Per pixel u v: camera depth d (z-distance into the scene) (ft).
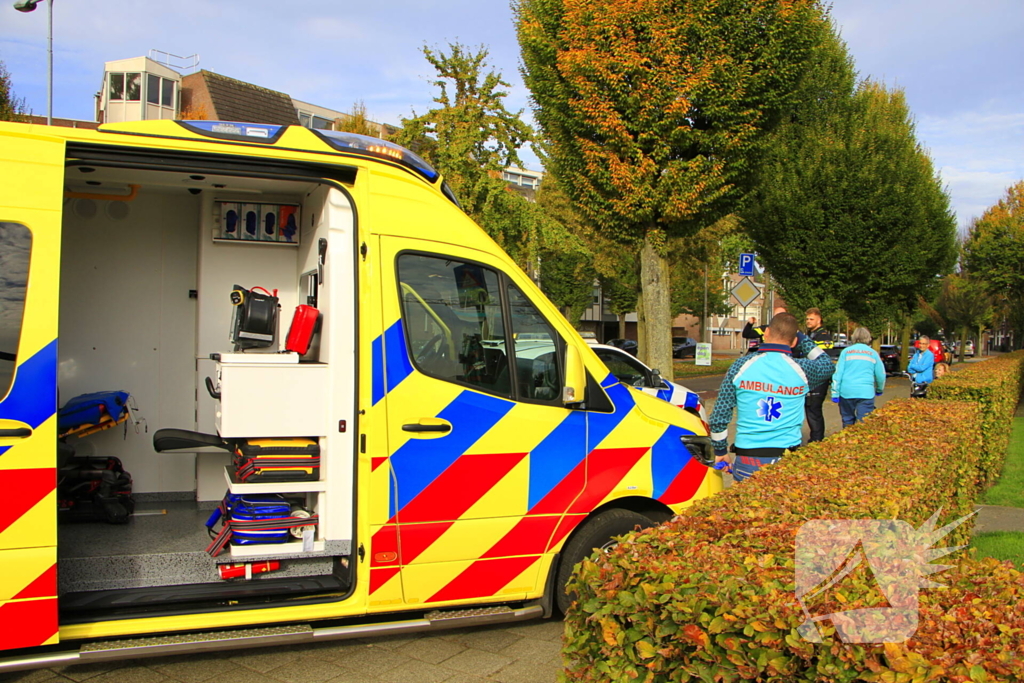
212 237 17.10
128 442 17.26
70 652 12.10
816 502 10.61
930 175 82.48
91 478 15.71
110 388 17.08
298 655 14.53
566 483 15.16
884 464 13.70
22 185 12.18
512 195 46.78
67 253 16.76
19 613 11.75
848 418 34.22
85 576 13.41
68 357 16.76
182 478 17.71
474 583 14.44
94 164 12.97
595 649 7.75
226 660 14.24
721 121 38.93
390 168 14.47
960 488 17.17
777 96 39.63
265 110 141.69
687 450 16.75
